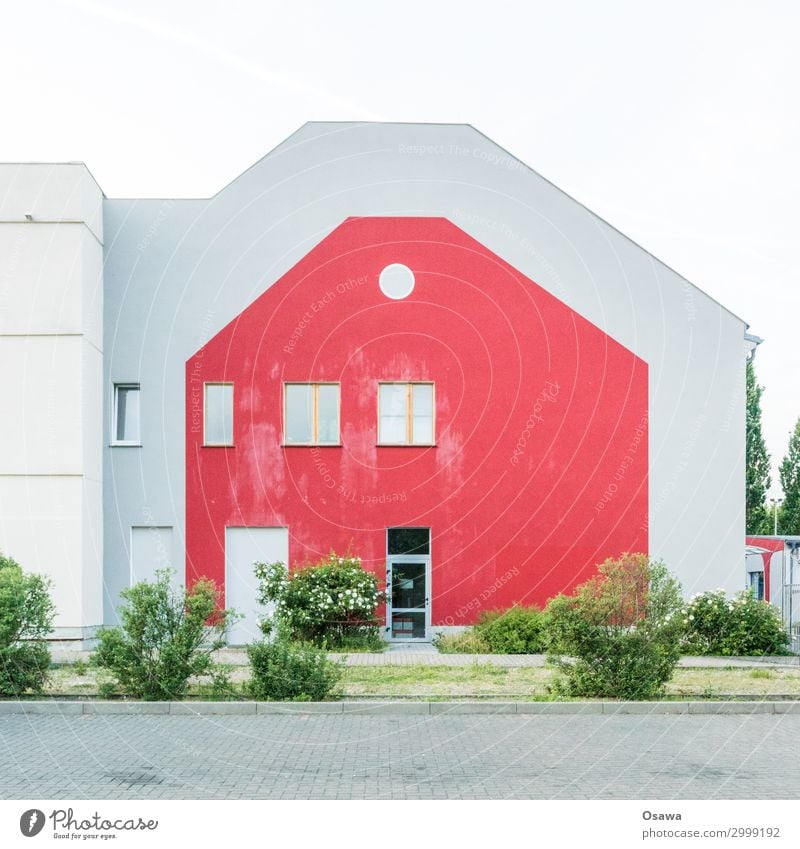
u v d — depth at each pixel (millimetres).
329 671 12875
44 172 19266
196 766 8781
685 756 9305
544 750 9625
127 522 20594
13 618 12820
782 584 20688
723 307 21141
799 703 12375
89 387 19594
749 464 35250
